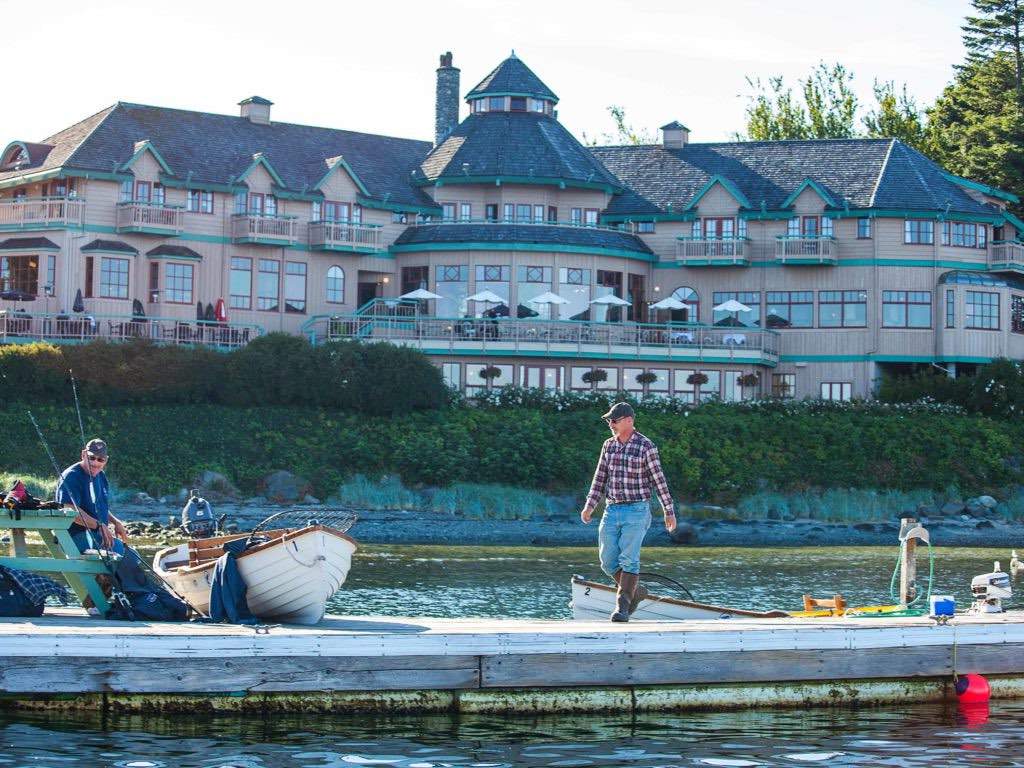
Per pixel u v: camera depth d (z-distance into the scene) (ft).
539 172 349.20
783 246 345.51
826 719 87.71
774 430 310.04
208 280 320.70
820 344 349.82
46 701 82.84
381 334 320.09
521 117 363.56
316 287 335.88
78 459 262.88
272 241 323.37
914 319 347.77
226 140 335.88
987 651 93.04
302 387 291.38
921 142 490.49
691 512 278.87
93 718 82.74
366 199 341.00
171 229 311.27
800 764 77.92
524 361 327.47
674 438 300.20
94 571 91.76
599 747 80.38
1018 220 379.55
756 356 338.34
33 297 303.68
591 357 327.47
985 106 469.57
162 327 304.09
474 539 248.93
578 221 359.46
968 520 286.25
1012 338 354.74
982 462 308.19
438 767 75.87
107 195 310.04
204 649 82.17
